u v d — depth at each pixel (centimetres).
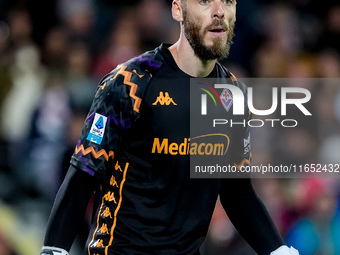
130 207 1326
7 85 2822
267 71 3331
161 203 1331
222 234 2417
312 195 2472
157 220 1325
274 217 2506
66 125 2655
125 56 3206
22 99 2764
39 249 2128
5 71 2850
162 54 1355
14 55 2920
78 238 2341
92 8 3406
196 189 1346
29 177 2522
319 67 3309
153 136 1320
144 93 1316
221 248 2412
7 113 2772
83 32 3253
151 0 3447
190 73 1355
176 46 1367
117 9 3403
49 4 3344
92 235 1367
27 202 2466
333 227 2445
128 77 1316
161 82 1330
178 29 3394
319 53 3512
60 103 2684
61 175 2561
